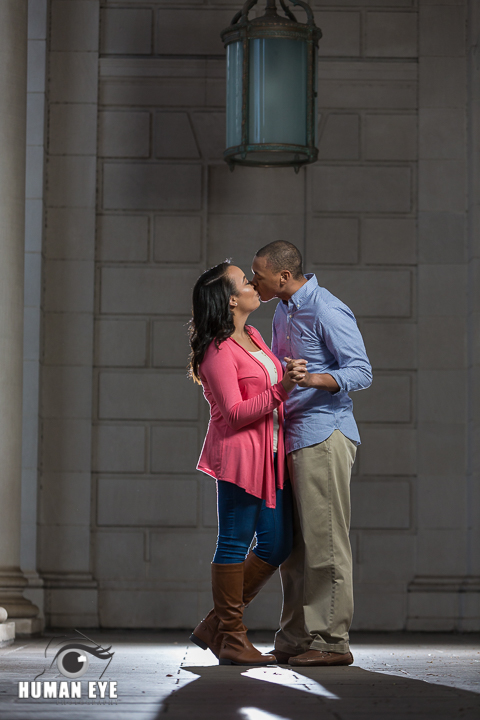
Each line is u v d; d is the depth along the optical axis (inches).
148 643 386.6
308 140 422.0
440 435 490.6
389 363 495.2
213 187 504.7
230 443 244.7
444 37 512.1
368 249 502.0
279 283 256.5
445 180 504.4
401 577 481.7
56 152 502.0
